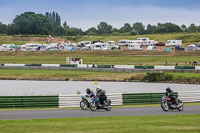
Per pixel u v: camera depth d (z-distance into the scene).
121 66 128.25
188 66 118.31
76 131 27.45
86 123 31.86
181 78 101.75
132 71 121.38
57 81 105.19
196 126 29.97
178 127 29.30
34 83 98.88
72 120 34.41
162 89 83.62
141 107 47.66
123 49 183.38
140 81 104.81
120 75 113.06
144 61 149.88
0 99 46.19
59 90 81.69
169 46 193.25
